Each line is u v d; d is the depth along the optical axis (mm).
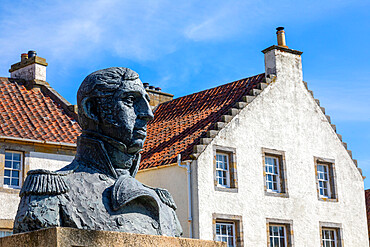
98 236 3697
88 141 4254
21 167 17125
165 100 26703
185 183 18812
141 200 4152
